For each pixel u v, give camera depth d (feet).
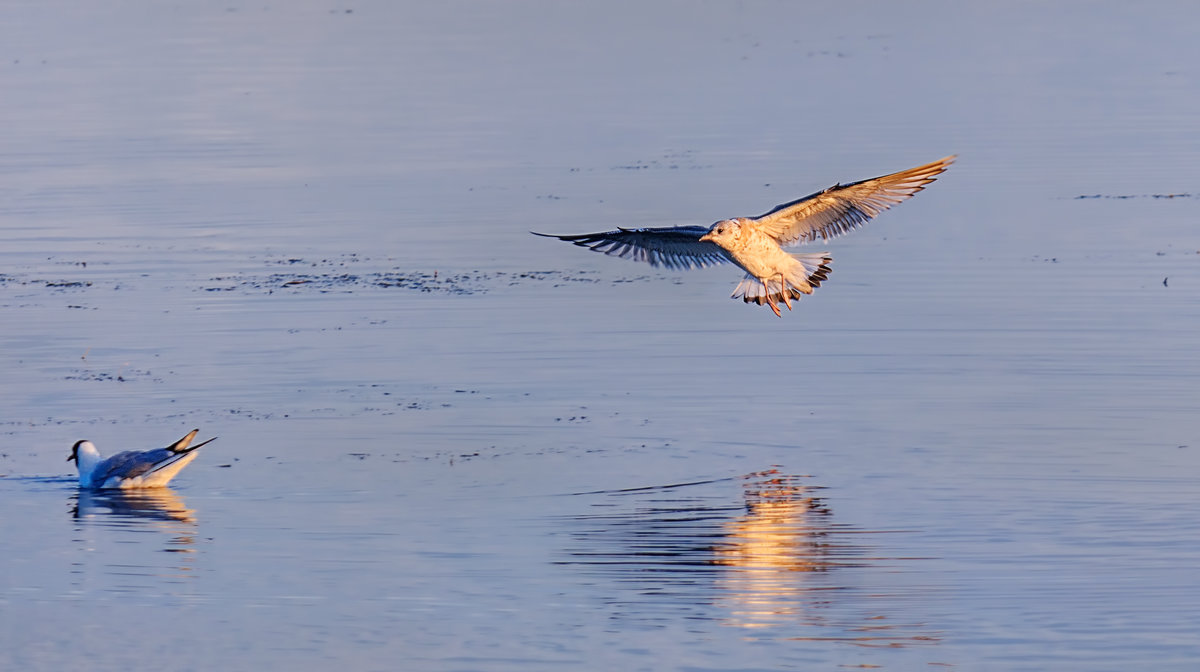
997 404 56.75
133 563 43.11
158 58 164.66
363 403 58.49
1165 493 47.19
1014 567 41.55
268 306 73.46
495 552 43.62
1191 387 58.03
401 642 37.52
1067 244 81.61
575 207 92.68
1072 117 119.85
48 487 50.11
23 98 139.23
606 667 35.94
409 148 115.65
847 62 155.02
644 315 71.61
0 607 40.19
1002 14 194.39
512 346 66.39
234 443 54.03
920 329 67.46
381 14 204.85
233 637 38.06
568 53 166.71
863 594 40.01
